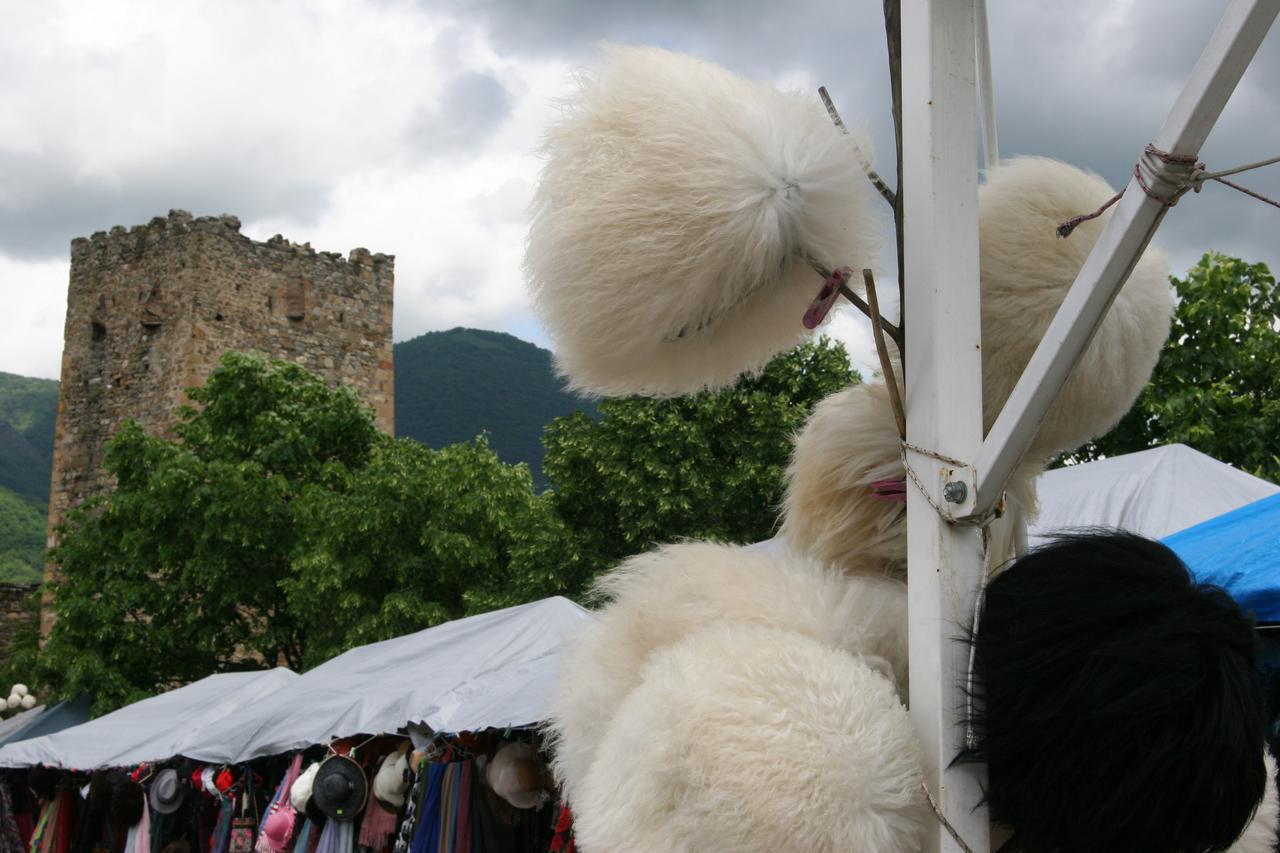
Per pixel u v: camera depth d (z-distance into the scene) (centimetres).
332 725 770
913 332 122
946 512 116
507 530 1853
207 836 1051
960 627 115
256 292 2903
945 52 123
